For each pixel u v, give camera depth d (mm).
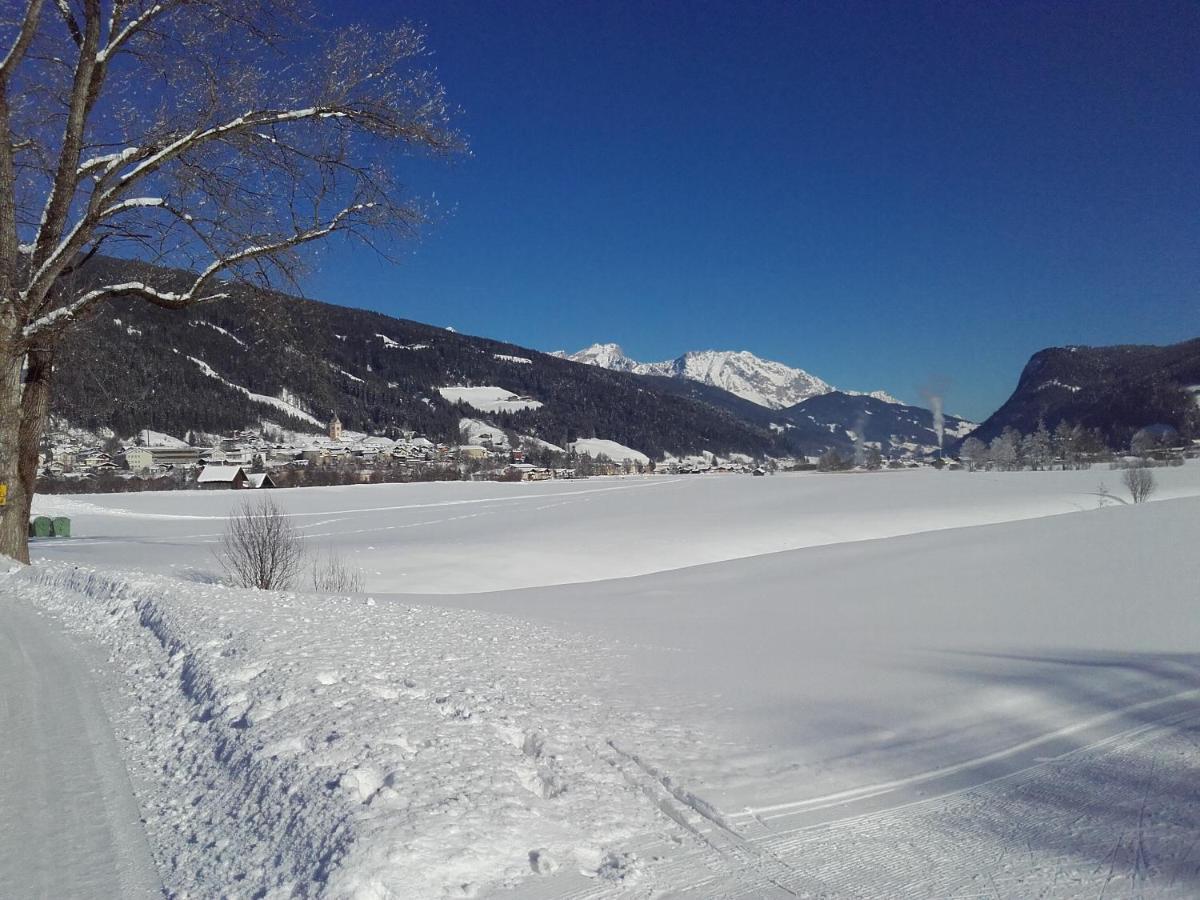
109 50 12570
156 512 54781
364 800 3281
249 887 2879
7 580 12273
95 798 3887
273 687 4961
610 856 3143
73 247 12695
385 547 31938
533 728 4602
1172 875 3080
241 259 12992
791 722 5312
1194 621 11469
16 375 13281
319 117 12945
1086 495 59438
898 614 13438
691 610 14445
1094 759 4590
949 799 3951
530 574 26609
